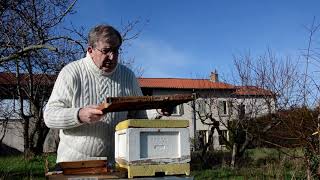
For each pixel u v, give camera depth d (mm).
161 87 31609
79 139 2520
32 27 7973
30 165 12070
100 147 2551
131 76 2900
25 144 16016
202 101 17688
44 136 16328
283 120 7176
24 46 7809
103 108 2033
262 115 12453
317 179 6734
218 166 12836
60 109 2316
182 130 2092
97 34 2494
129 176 1956
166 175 2033
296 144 7117
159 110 2453
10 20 8023
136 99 1993
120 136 2139
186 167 2070
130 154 1967
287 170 8406
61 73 2584
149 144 2025
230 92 15141
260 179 8930
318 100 6348
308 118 6535
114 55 2553
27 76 15203
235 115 14203
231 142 13562
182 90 31828
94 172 2051
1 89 15516
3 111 16281
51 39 8055
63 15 8305
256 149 14211
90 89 2604
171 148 2072
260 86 13656
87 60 2648
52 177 1933
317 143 6582
